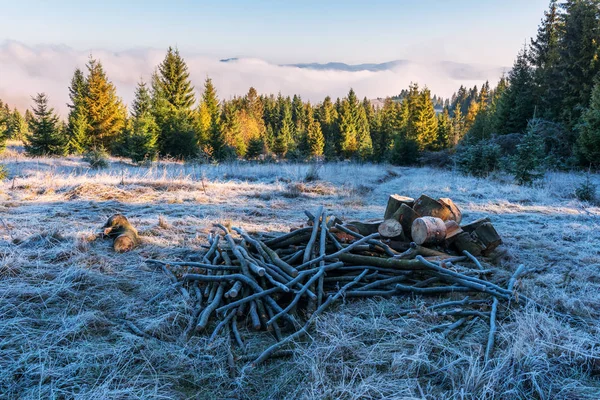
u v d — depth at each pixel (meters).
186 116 27.59
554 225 7.16
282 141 39.19
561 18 26.61
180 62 34.91
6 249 4.49
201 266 3.99
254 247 4.46
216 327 3.21
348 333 3.19
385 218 5.82
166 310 3.52
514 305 3.66
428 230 4.68
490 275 4.40
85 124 28.30
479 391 2.51
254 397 2.56
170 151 23.86
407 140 27.97
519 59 27.38
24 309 3.32
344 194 10.66
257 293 3.53
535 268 4.79
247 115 60.81
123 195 8.91
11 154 21.86
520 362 2.74
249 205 8.77
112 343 2.98
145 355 2.84
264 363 2.90
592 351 2.87
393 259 4.20
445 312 3.47
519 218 7.92
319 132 41.38
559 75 23.75
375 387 2.54
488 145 16.31
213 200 9.02
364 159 35.12
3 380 2.48
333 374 2.70
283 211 8.21
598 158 16.86
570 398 2.51
